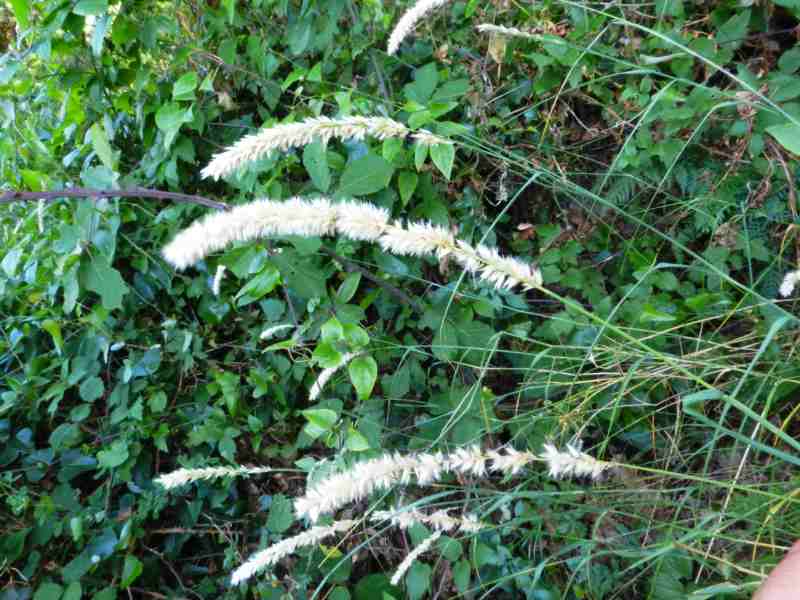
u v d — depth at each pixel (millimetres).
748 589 1243
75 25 2039
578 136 2373
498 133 2291
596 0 2252
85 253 1943
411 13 1542
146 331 2436
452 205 2248
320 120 1219
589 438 2057
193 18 2395
